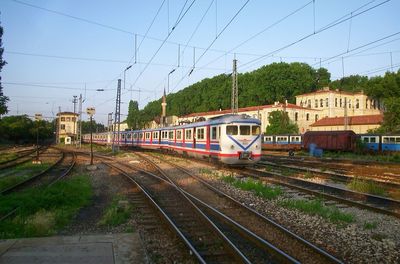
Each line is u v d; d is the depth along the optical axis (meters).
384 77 74.38
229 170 22.45
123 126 132.50
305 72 88.06
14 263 6.23
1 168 24.86
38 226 9.02
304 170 22.52
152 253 7.57
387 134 42.91
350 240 8.56
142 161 31.03
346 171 22.84
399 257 7.50
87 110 27.73
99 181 18.56
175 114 108.31
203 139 26.41
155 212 11.20
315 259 7.25
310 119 77.62
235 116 23.05
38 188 15.61
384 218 10.66
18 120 92.19
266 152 53.56
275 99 86.94
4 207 11.34
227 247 7.72
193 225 9.71
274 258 7.28
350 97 82.19
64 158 36.66
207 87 102.25
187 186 16.73
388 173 21.58
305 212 11.28
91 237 7.84
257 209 11.87
